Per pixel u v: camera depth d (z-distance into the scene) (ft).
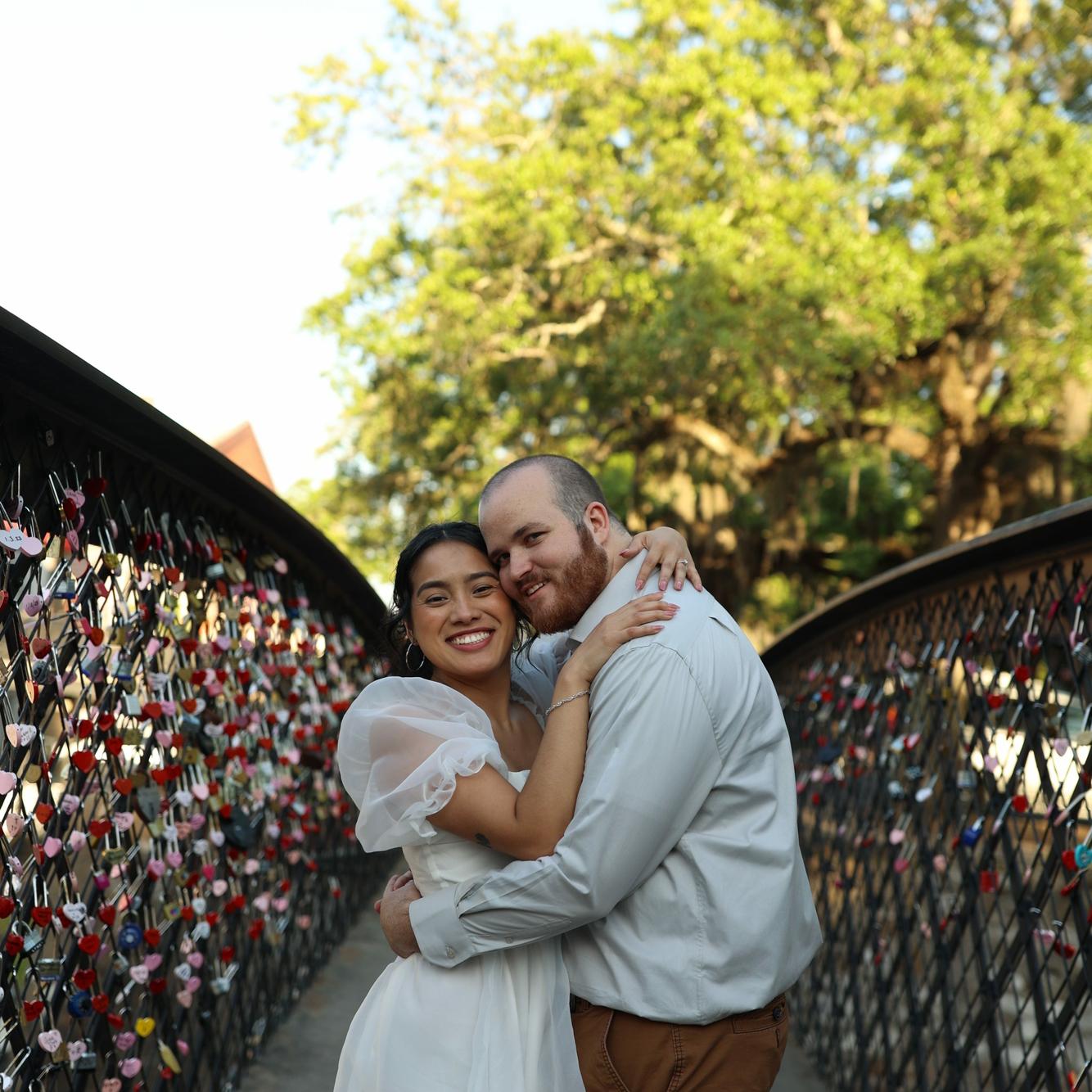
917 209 52.90
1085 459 58.75
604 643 6.98
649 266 60.34
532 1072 6.80
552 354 59.62
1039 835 9.55
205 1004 10.32
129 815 7.79
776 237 51.72
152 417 7.35
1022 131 51.16
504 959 7.00
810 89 54.29
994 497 57.72
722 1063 6.79
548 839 6.72
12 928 6.33
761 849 6.95
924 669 11.12
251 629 11.73
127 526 8.14
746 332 50.31
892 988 11.82
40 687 6.52
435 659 7.71
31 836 6.58
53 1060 6.89
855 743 13.84
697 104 56.90
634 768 6.61
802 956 7.25
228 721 10.76
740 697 7.06
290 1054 12.89
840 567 68.69
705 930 6.80
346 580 16.90
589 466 63.72
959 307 51.62
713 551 63.41
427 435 67.97
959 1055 9.86
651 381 53.62
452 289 58.44
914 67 53.36
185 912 9.05
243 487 9.91
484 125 64.34
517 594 7.61
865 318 49.62
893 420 58.18
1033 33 55.06
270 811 12.44
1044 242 49.93
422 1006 6.94
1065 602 7.90
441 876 7.06
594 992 7.00
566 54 59.16
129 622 8.06
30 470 6.67
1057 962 10.69
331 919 17.30
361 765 7.20
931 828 10.94
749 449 61.72
